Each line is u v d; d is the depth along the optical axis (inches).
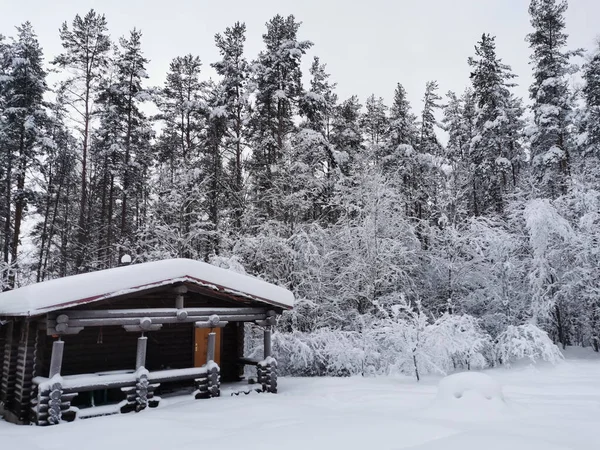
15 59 943.0
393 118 1171.9
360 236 704.4
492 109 1082.1
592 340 772.6
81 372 404.5
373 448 221.1
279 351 613.3
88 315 342.0
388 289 708.7
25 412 340.5
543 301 639.8
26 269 959.6
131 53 1061.8
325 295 687.1
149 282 370.6
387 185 752.3
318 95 914.7
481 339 531.2
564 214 716.7
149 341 455.8
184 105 1001.5
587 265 642.2
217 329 506.6
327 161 912.3
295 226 742.5
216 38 941.8
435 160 980.6
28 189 919.7
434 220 837.8
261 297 447.5
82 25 1028.5
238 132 928.3
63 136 1125.7
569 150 1047.0
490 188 1069.1
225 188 887.1
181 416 325.1
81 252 1042.1
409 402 358.6
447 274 713.0
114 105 1023.6
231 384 478.0
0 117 943.7
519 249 707.4
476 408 292.7
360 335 592.7
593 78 896.3
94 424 306.0
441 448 212.5
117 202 1365.7
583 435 232.8
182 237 795.4
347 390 437.4
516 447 208.8
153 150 1205.7
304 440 238.4
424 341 512.7
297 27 950.4
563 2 988.6
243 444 235.9
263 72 911.0
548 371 514.3
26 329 357.1
